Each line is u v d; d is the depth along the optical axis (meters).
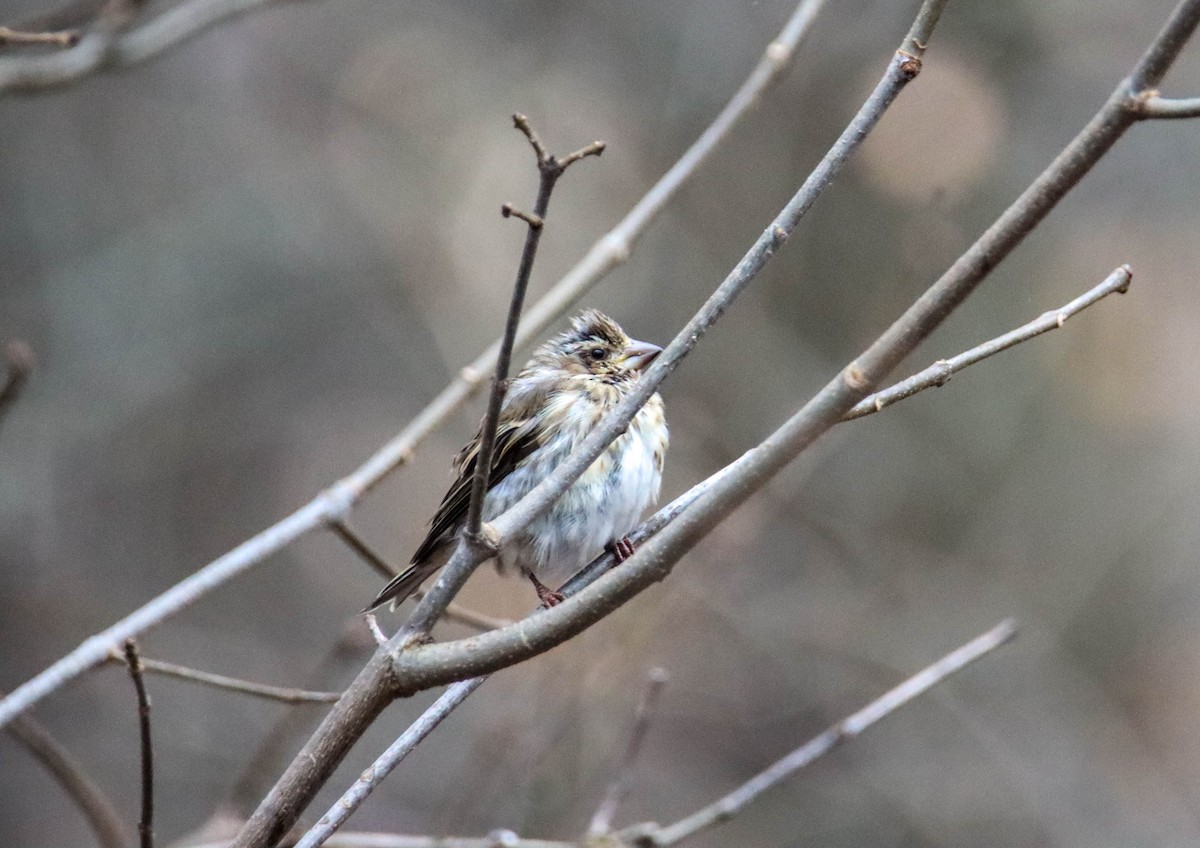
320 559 15.17
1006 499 14.45
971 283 3.73
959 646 13.66
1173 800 13.08
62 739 13.38
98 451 14.89
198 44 16.12
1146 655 13.98
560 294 7.12
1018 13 14.15
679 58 15.04
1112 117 3.63
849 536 13.98
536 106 15.40
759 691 13.45
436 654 4.16
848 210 13.66
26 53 9.77
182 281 15.30
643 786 13.10
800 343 13.77
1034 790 13.15
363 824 12.70
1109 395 14.52
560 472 4.30
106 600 14.35
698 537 4.00
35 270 14.84
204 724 13.59
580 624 4.07
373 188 15.49
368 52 15.95
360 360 15.94
